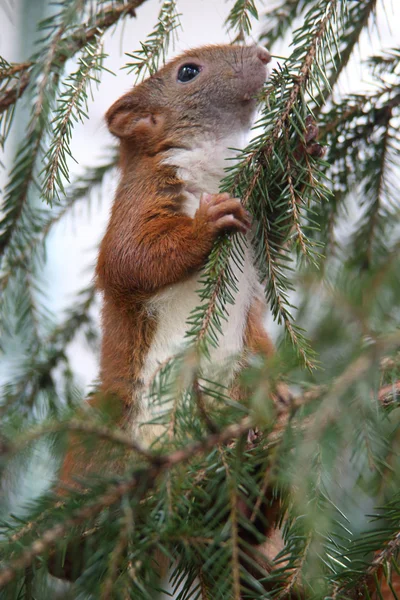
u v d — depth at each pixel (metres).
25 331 1.15
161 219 1.13
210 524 1.00
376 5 1.12
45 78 1.08
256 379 0.95
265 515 1.07
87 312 1.16
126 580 0.94
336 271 1.11
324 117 1.13
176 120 1.16
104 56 1.08
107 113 1.17
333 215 1.13
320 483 1.00
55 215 1.16
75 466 1.09
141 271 1.13
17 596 1.03
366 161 1.13
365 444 1.01
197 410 1.01
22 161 1.11
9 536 1.01
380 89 1.13
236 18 1.08
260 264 1.09
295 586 1.01
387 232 1.13
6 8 1.07
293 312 1.10
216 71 1.16
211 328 1.05
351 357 0.94
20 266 1.14
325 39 1.07
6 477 1.06
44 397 1.14
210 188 1.15
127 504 0.94
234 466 1.01
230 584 0.97
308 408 0.95
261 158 1.07
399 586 1.06
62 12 1.08
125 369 1.13
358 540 1.04
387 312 1.04
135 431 1.12
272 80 1.07
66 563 1.06
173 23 1.08
